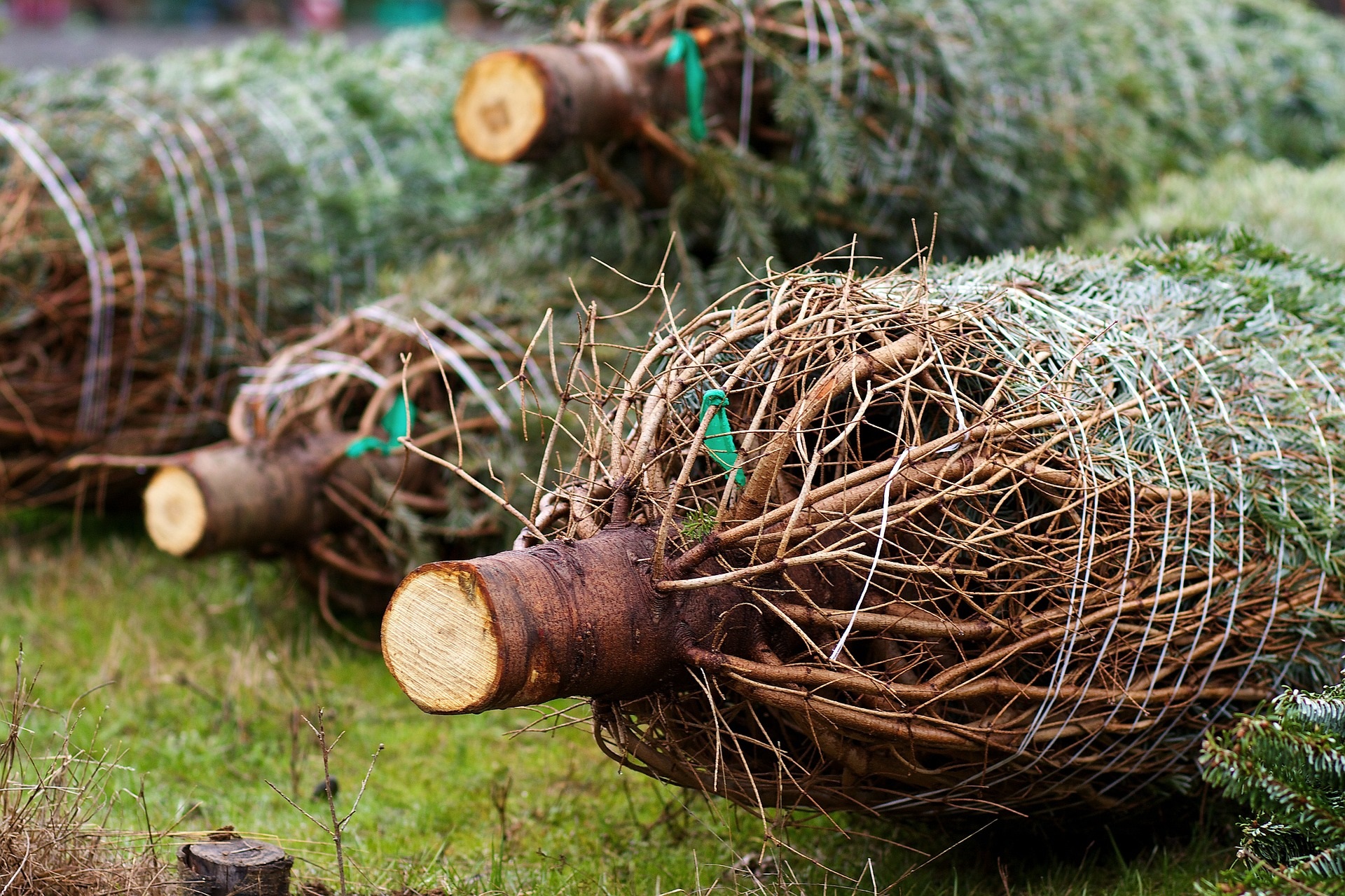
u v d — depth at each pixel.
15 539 7.11
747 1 5.80
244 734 4.93
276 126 7.07
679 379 3.21
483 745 4.89
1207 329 3.80
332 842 4.04
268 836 4.02
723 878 3.78
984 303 3.53
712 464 3.34
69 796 3.54
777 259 5.72
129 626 5.88
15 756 3.44
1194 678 3.47
